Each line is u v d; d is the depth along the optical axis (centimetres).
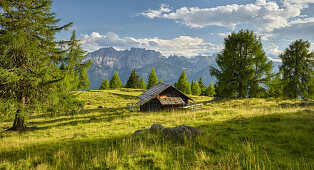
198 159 461
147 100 2348
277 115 1058
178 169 406
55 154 621
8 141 954
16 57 1070
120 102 3938
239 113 1406
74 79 1283
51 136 1069
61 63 1283
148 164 452
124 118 1686
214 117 1267
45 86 1088
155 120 1428
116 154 531
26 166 536
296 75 2738
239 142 637
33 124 1647
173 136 690
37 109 1095
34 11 1112
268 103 2045
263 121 972
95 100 4222
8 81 907
